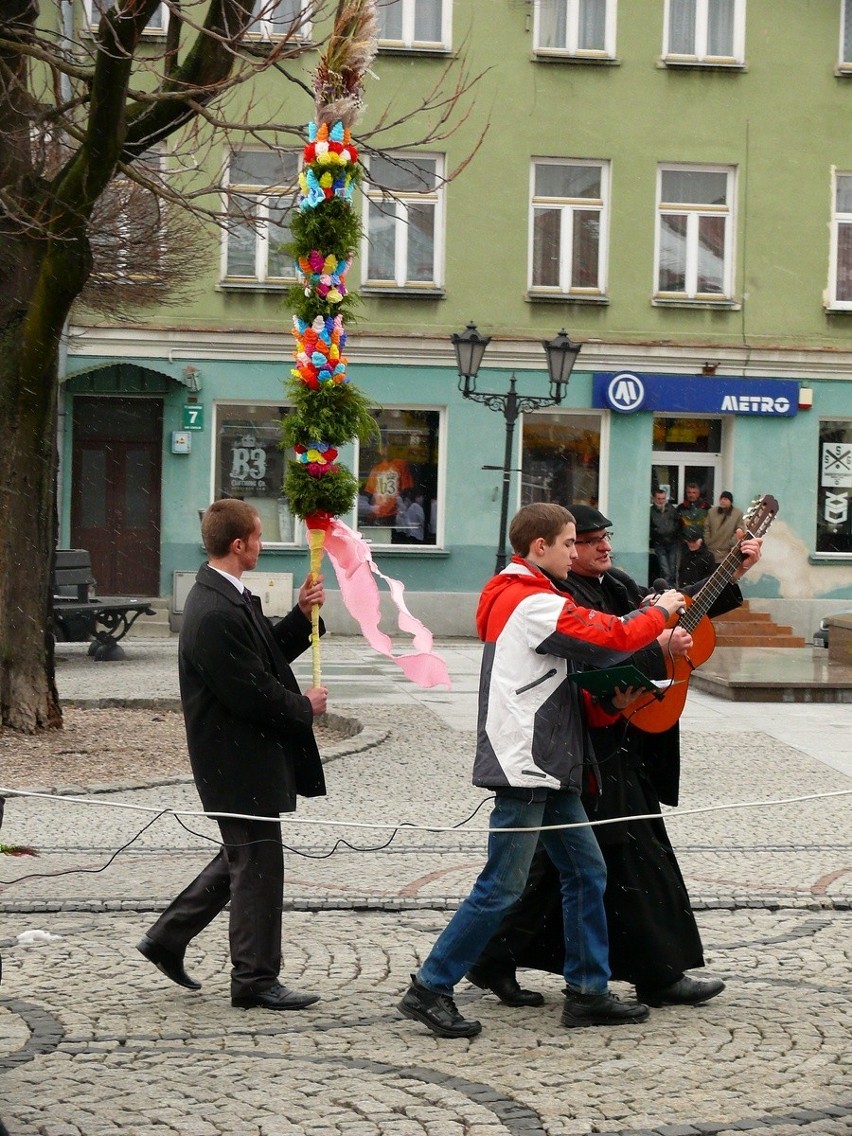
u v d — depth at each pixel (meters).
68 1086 5.69
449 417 29.03
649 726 6.66
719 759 14.80
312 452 7.19
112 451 28.88
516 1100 5.57
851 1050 6.18
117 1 12.73
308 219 7.29
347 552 7.24
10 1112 5.41
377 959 7.56
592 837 6.47
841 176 29.62
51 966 7.38
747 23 29.08
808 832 11.22
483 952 6.78
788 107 29.28
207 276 28.23
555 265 29.17
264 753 6.59
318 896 8.79
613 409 29.08
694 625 6.72
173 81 13.63
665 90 29.02
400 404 28.98
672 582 28.92
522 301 29.00
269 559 28.61
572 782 6.27
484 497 29.14
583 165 29.12
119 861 9.85
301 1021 6.52
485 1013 6.71
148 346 28.20
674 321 29.31
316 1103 5.53
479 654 25.52
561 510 6.54
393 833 10.89
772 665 22.50
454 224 28.78
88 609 22.38
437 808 11.91
